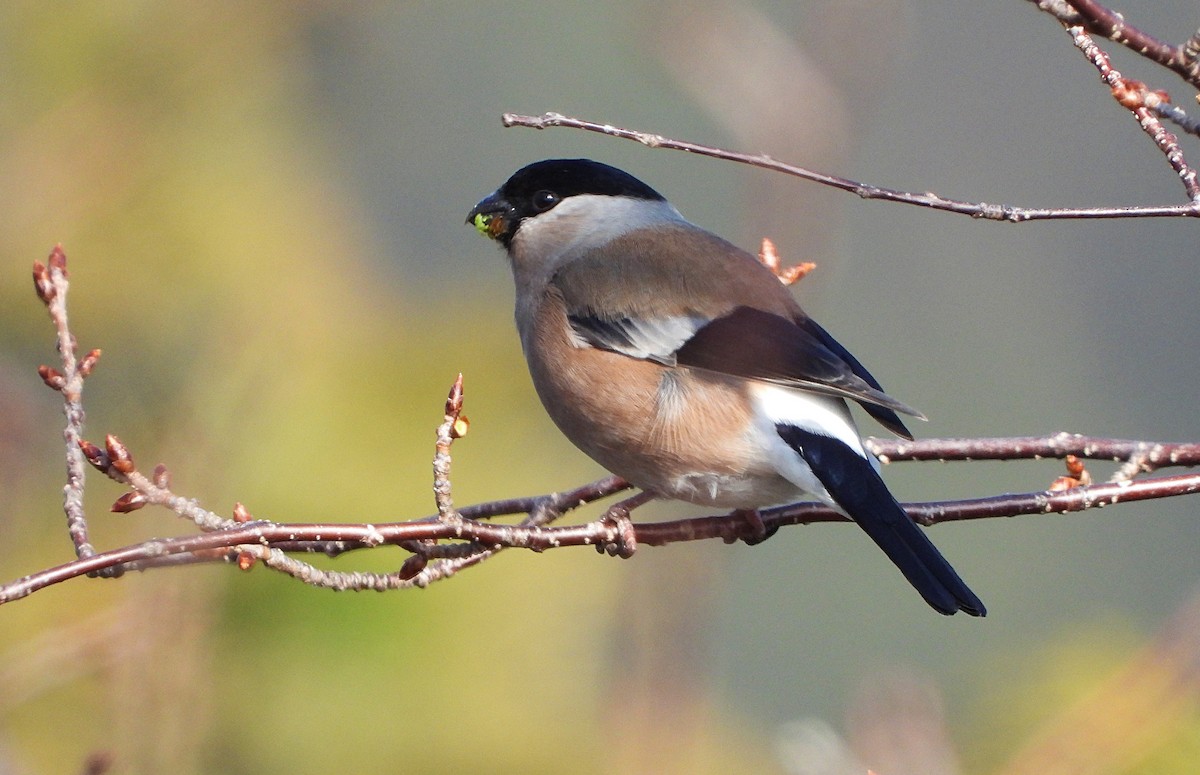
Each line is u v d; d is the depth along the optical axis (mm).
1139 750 8266
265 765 9711
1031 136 32469
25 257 13344
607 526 8008
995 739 9312
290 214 14352
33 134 13562
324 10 15625
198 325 13234
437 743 9922
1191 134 5883
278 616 9758
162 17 14023
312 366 11180
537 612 10398
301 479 10242
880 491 7598
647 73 13789
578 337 8312
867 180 31875
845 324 32969
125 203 13617
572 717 10531
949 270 32688
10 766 8883
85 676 9672
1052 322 33625
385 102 25828
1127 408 33938
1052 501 7645
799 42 11836
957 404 32875
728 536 8273
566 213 9141
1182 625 8695
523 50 29344
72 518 6488
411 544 6914
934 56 31875
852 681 28891
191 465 10055
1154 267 33906
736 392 7918
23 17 13781
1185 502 32562
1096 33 5676
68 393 6621
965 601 7113
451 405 6727
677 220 9281
